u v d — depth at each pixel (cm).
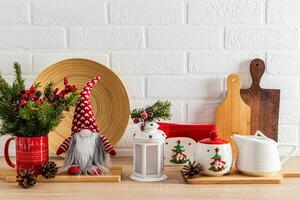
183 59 160
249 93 159
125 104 157
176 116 162
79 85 158
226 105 159
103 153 136
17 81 145
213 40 160
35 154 132
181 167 149
